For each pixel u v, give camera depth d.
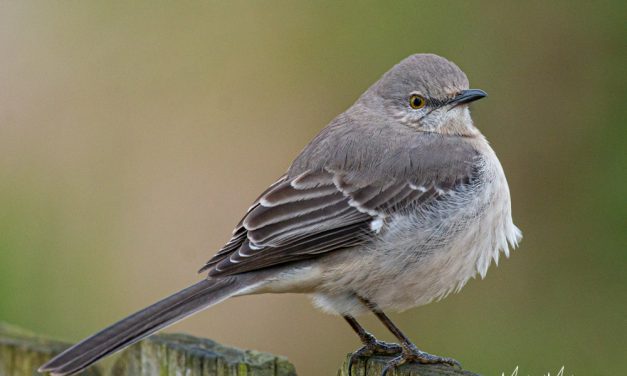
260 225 8.45
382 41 14.47
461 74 9.37
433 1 14.34
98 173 14.61
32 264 13.55
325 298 8.54
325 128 9.32
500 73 13.97
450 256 8.51
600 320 12.85
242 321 14.11
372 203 8.53
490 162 8.95
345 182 8.62
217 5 15.29
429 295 8.66
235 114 14.99
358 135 8.92
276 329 13.97
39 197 14.30
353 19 14.66
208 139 14.94
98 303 13.84
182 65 15.16
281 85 14.94
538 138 13.77
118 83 15.08
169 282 14.37
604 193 13.24
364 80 14.51
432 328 13.16
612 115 13.50
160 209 14.62
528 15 13.92
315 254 8.40
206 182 14.79
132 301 14.09
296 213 8.52
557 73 13.79
